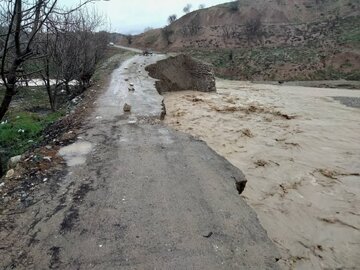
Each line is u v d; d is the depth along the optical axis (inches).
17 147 367.9
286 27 2546.8
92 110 372.8
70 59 634.8
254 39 2458.2
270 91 1085.8
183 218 151.4
